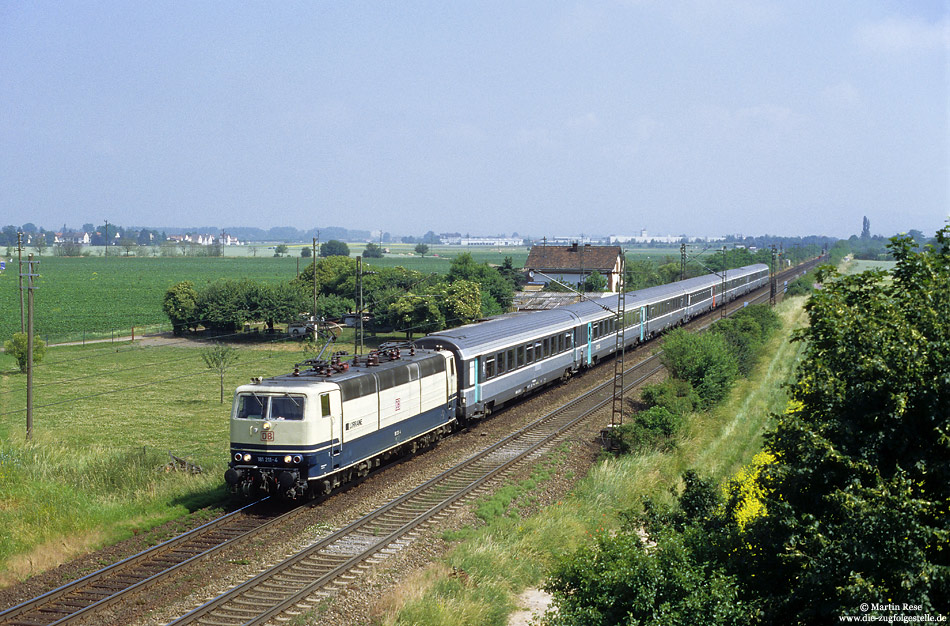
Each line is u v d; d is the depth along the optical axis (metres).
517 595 17.55
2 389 48.88
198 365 58.22
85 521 19.02
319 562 17.80
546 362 39.34
